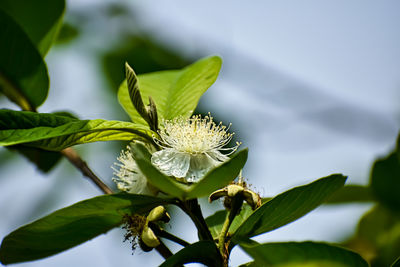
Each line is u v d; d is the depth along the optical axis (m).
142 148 0.83
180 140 0.87
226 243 0.85
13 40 0.92
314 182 0.84
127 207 0.85
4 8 0.95
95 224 0.86
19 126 0.86
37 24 0.96
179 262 0.84
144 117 0.86
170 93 0.92
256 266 0.86
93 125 0.85
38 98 0.94
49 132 0.85
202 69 0.92
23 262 0.87
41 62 0.93
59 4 0.96
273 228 0.86
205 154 0.87
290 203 0.85
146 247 0.85
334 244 0.81
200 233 0.85
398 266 0.84
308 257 0.81
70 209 0.84
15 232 0.85
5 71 0.93
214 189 0.82
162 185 0.82
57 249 0.86
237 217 0.90
